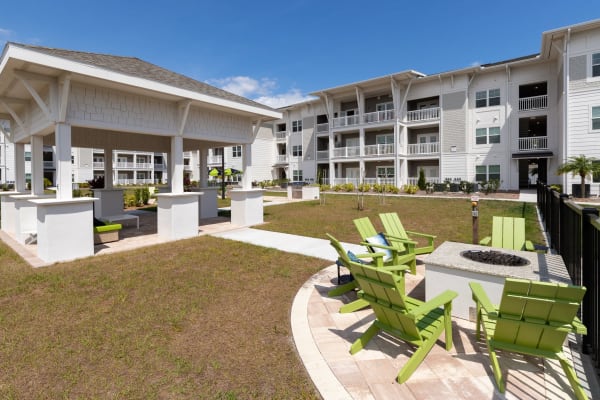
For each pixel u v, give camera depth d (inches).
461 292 145.3
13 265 242.2
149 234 377.1
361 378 107.5
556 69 832.3
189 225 356.8
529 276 131.0
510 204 610.2
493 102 927.0
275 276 220.4
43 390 106.3
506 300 94.9
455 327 139.5
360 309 163.9
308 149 1373.0
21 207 327.6
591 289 118.8
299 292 188.5
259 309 168.6
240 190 437.4
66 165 264.1
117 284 203.5
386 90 1103.0
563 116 713.6
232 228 414.3
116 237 333.1
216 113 400.5
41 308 168.7
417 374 108.7
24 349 130.2
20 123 331.6
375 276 113.0
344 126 1171.9
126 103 307.9
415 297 177.2
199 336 141.3
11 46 217.5
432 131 1071.6
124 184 2010.3
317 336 136.7
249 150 450.6
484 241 205.0
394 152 1046.4
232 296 185.9
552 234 296.2
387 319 121.0
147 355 126.5
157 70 374.6
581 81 686.5
